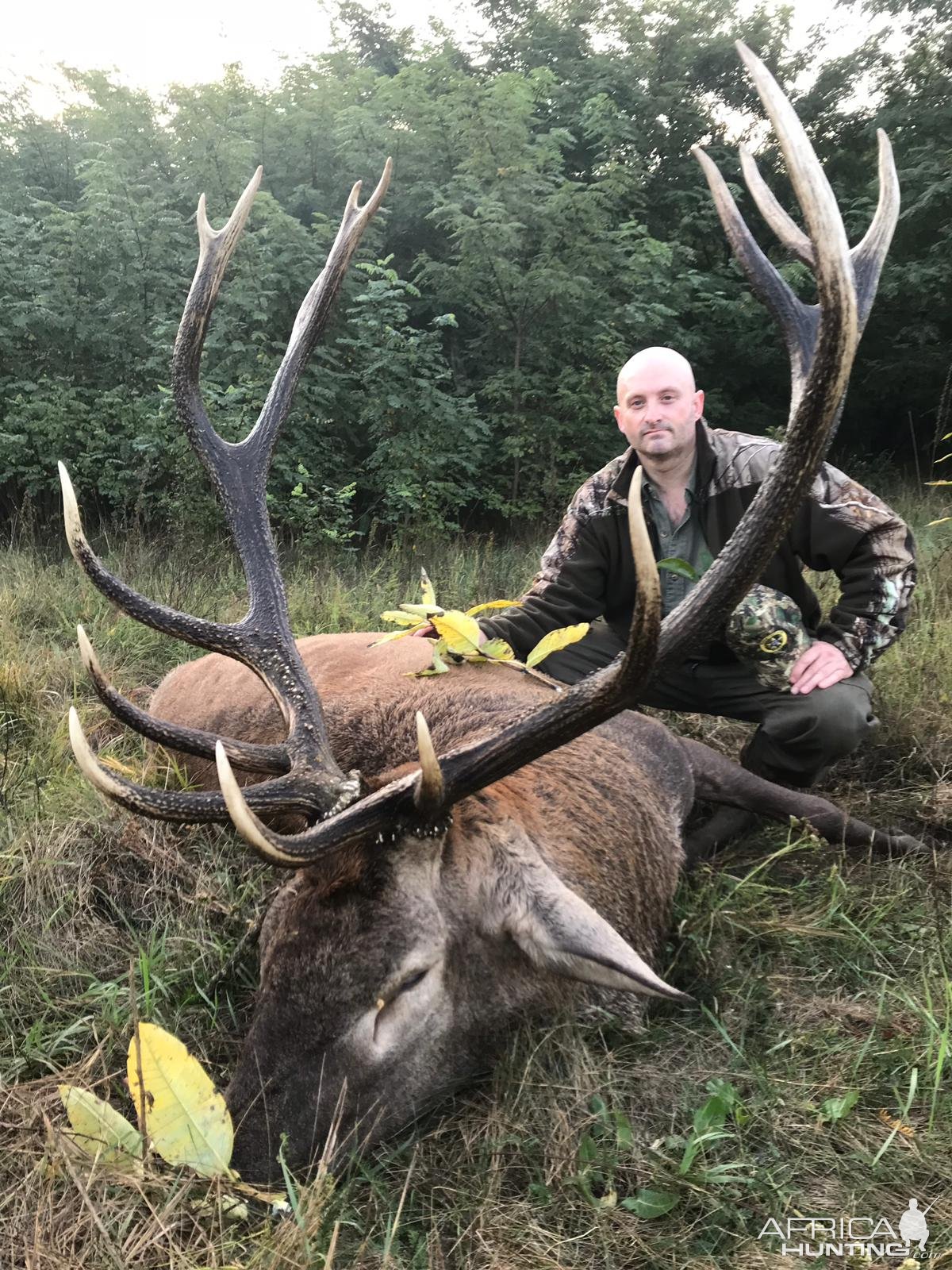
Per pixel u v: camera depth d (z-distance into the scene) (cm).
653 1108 213
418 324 1173
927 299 1332
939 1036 221
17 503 928
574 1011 232
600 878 248
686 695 368
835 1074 218
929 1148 196
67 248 992
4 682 430
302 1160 191
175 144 1120
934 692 407
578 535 355
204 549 760
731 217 219
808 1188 192
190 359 291
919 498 979
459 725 266
